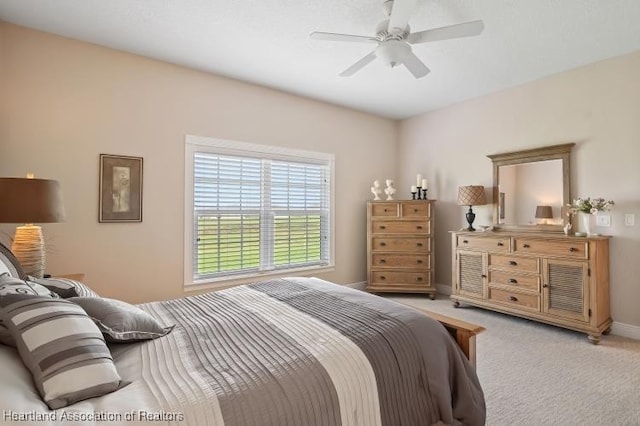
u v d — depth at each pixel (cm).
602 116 322
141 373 110
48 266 268
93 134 286
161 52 303
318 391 110
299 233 424
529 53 306
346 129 466
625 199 308
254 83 377
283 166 409
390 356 132
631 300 303
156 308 184
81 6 234
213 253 356
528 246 335
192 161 338
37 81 263
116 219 295
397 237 448
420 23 255
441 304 417
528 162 374
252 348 128
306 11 241
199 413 91
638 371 239
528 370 241
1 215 189
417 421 131
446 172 464
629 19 249
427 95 419
